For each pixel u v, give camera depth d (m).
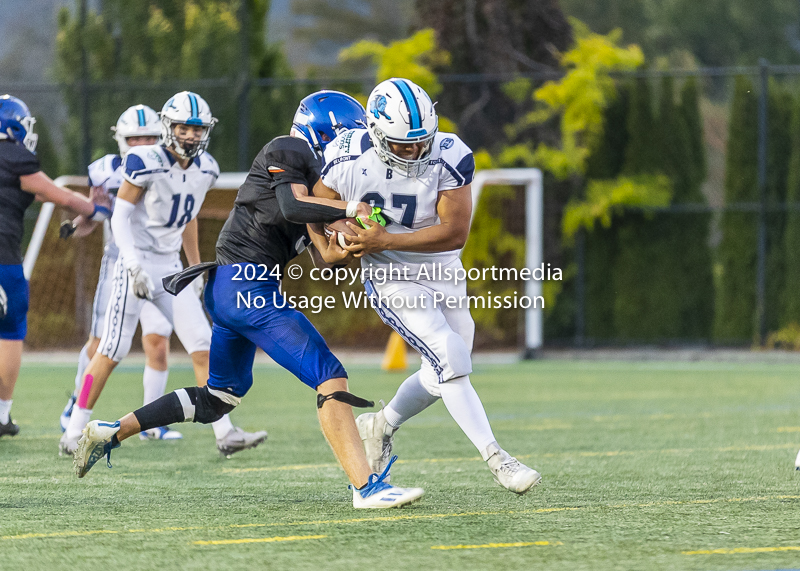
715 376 39.84
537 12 55.97
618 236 52.62
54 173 52.50
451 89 55.28
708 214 52.03
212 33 52.75
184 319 19.72
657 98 53.56
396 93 13.41
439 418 27.14
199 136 19.34
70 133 52.56
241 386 14.84
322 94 15.59
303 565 10.87
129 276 19.22
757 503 14.56
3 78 80.44
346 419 13.59
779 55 109.12
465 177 14.05
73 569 10.73
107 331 19.48
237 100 51.41
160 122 21.27
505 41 55.59
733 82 51.75
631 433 23.53
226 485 16.36
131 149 19.25
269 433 23.67
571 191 53.53
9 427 21.94
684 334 52.25
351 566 10.82
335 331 49.59
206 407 14.84
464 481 16.73
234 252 14.19
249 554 11.38
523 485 14.00
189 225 20.36
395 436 23.12
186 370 40.31
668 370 42.78
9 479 16.88
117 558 11.20
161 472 17.78
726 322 51.69
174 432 22.64
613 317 52.75
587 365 45.69
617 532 12.54
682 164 52.38
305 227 14.55
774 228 50.88
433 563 10.95
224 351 14.52
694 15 109.50
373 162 13.80
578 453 20.22
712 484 16.31
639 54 52.50
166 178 19.34
